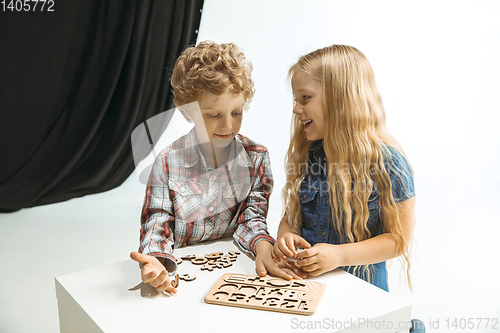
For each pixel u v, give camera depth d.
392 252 0.95
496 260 2.28
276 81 3.37
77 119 3.61
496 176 3.87
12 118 3.45
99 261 2.29
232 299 0.77
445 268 2.19
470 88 3.90
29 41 3.38
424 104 3.90
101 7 3.47
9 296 1.91
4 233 2.73
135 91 3.62
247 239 1.00
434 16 3.79
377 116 1.01
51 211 3.15
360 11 3.64
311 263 0.85
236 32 3.57
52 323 1.69
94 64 3.55
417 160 3.96
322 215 1.08
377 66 3.74
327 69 0.96
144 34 3.55
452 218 2.92
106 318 0.72
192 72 0.85
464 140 4.00
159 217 0.98
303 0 3.48
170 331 0.68
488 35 3.87
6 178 3.48
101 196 3.47
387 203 0.98
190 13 3.58
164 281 0.79
